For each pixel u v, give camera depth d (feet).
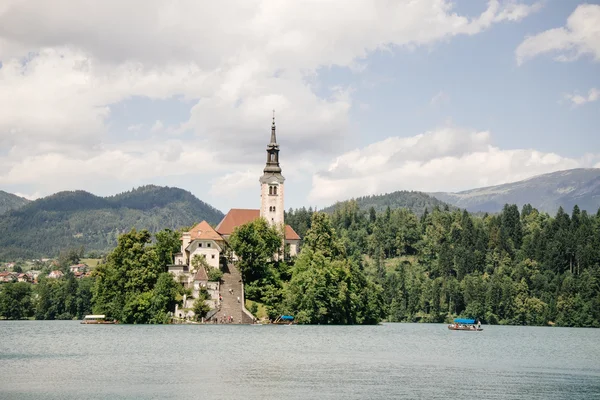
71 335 559.38
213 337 523.29
